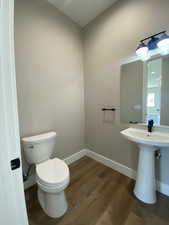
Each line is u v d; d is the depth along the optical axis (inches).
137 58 59.0
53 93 70.8
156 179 57.8
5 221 20.9
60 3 65.4
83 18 76.9
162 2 48.8
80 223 43.4
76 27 81.1
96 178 68.1
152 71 55.3
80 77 87.1
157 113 55.2
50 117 70.4
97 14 73.5
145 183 51.3
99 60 77.1
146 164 50.6
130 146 66.8
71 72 80.3
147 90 57.7
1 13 18.0
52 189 41.7
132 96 63.4
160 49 51.1
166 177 54.5
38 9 60.9
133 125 63.9
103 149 82.4
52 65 69.0
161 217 44.8
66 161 81.7
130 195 55.4
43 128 67.2
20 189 22.5
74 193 57.2
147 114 58.7
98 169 77.0
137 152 63.8
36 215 46.8
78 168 78.4
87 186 61.8
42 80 65.1
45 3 63.5
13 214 21.8
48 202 46.0
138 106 61.5
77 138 89.1
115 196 55.0
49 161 56.0
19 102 56.9
